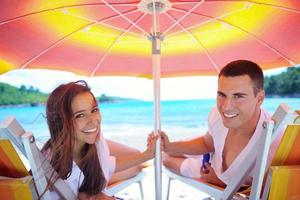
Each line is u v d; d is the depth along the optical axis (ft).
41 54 6.17
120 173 6.78
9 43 5.44
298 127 3.39
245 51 6.76
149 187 11.09
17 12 4.72
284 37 5.80
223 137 5.75
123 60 7.51
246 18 5.63
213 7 5.33
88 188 5.10
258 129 4.98
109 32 6.36
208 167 6.51
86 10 5.32
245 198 4.85
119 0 5.03
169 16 5.85
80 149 4.97
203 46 7.03
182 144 6.52
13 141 3.41
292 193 3.80
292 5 4.66
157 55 5.64
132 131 43.06
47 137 4.81
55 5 4.80
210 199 9.18
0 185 3.39
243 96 4.68
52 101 4.53
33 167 3.59
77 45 6.47
